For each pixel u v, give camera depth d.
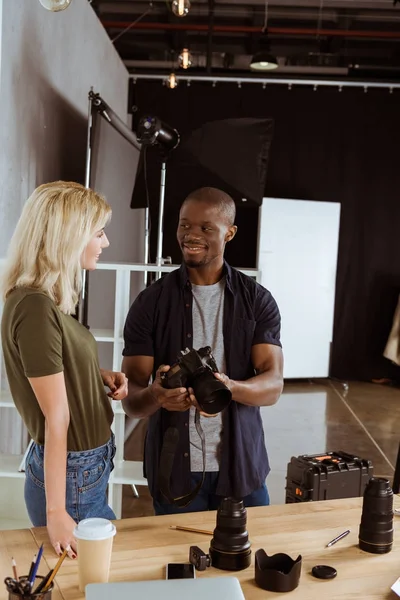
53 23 4.57
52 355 1.67
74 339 1.77
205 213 2.11
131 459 4.94
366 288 8.06
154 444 2.21
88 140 4.74
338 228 7.77
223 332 2.21
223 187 5.02
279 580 1.40
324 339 7.85
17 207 4.01
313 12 6.85
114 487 3.35
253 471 2.19
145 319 2.22
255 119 5.02
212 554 1.51
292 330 7.75
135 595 1.24
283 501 4.04
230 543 1.50
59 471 1.65
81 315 4.50
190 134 5.02
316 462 3.04
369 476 3.05
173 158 5.04
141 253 7.40
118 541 1.61
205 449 2.14
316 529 1.72
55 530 1.58
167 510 2.17
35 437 1.78
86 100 5.61
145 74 7.52
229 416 2.16
